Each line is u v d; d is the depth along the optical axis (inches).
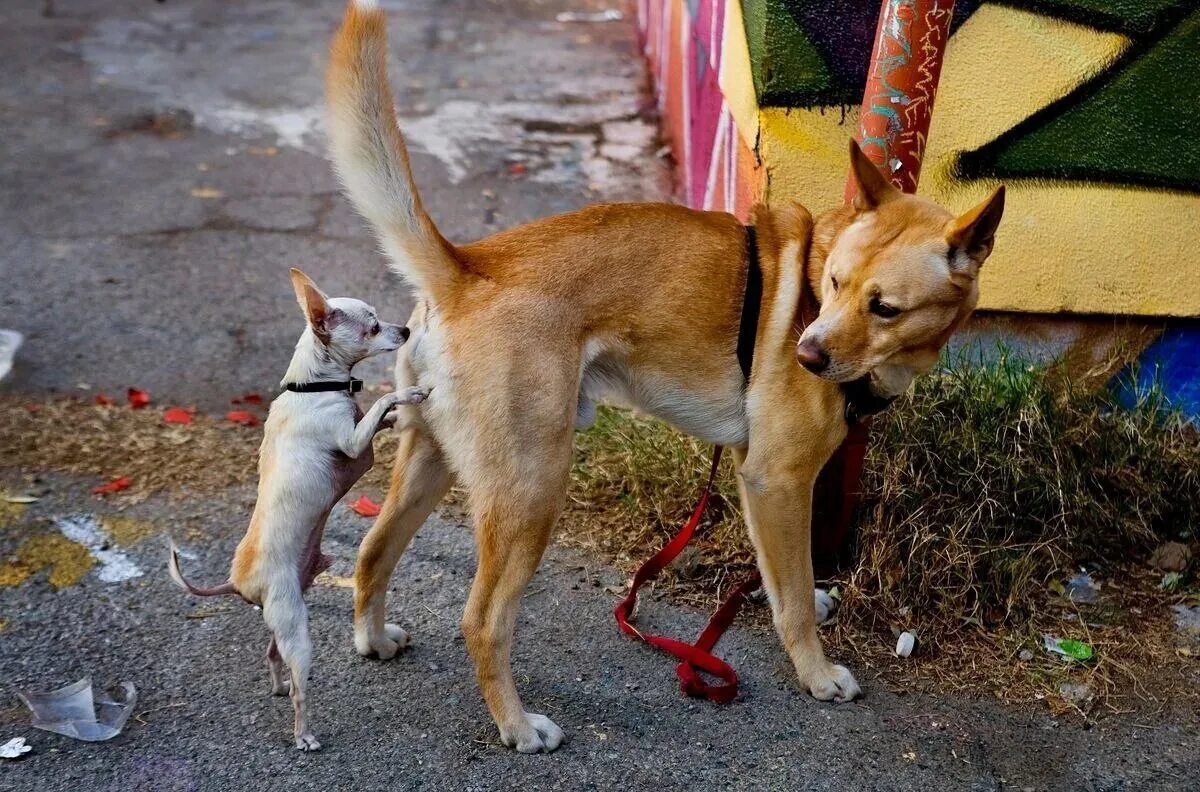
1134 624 139.3
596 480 159.2
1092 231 159.9
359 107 111.1
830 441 120.8
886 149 126.0
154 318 201.0
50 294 206.7
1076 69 152.7
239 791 108.3
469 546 148.9
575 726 119.2
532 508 112.3
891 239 110.3
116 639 128.0
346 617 134.6
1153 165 156.0
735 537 148.9
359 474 118.2
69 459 160.7
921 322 110.9
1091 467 152.6
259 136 285.6
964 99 155.1
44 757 110.9
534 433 111.6
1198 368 168.4
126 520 148.9
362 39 109.8
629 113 305.7
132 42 354.6
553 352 112.3
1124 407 166.2
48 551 141.8
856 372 111.3
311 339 112.1
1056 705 125.6
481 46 360.5
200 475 159.8
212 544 145.4
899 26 121.6
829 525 140.0
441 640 131.7
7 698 118.4
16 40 350.9
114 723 115.5
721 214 124.6
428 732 117.1
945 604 137.3
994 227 108.3
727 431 123.9
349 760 112.7
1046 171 157.6
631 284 117.3
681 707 122.9
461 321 112.7
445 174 264.2
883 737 119.6
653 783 111.8
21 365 183.6
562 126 296.0
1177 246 160.1
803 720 121.7
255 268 220.1
